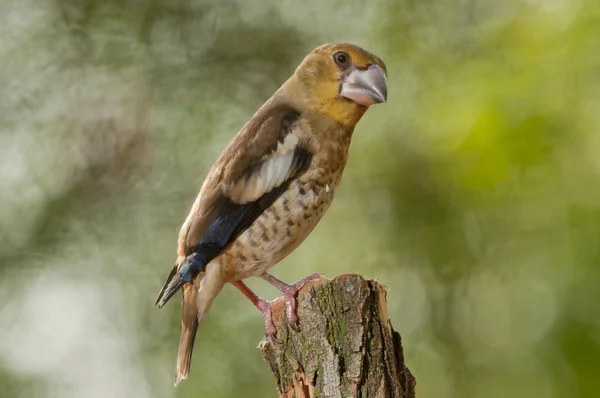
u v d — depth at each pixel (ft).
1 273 47.65
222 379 43.19
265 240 27.07
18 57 50.52
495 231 43.27
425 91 46.68
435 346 45.32
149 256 47.57
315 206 27.50
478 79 42.78
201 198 27.61
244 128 28.43
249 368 43.16
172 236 47.80
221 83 49.88
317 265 45.62
